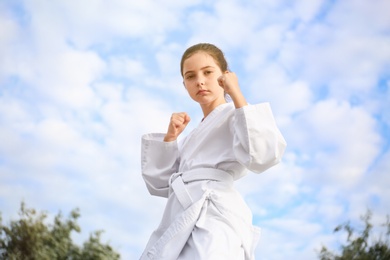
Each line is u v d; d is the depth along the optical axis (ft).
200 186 7.16
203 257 6.46
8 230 26.09
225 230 6.79
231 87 6.93
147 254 7.04
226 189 7.16
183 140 8.14
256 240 7.07
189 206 7.11
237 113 6.88
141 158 8.10
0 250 25.82
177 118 7.88
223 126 7.42
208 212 6.97
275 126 6.91
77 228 27.91
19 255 25.58
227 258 6.56
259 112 6.88
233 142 7.03
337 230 26.61
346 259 26.05
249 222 7.14
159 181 8.00
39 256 26.68
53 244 27.30
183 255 6.86
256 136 6.77
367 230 26.40
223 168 7.32
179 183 7.31
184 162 7.60
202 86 7.52
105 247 28.50
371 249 26.07
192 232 6.84
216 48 7.76
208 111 7.72
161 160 8.04
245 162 6.86
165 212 7.40
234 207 7.04
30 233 26.27
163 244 6.86
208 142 7.47
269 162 6.82
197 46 7.70
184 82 7.79
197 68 7.55
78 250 27.96
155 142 8.03
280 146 6.91
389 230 26.30
